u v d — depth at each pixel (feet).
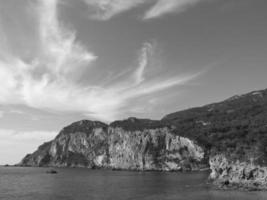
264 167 311.88
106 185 419.95
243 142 383.04
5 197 312.71
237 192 288.92
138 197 287.69
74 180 531.91
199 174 643.86
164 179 509.76
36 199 293.64
